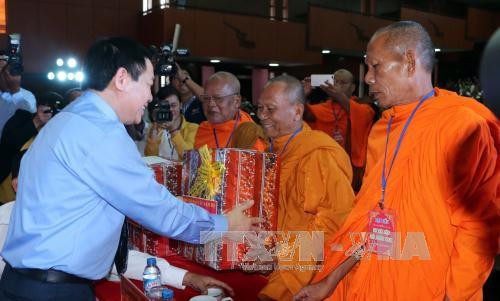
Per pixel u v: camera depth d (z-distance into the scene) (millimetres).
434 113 1190
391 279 1232
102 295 1627
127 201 1294
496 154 1123
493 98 392
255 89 14672
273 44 12781
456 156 1118
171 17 11125
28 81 10883
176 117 2869
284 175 1604
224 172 1502
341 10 13680
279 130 1697
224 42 11969
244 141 2152
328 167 1526
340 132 3963
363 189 1325
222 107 2357
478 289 1132
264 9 17484
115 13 11758
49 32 11031
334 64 15109
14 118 2936
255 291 1573
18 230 1306
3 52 3742
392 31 1229
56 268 1274
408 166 1206
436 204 1161
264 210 1534
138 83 1339
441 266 1181
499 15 16109
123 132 1316
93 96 1333
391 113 1289
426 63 1225
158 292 1475
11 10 10602
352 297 1300
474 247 1111
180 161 2045
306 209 1518
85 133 1268
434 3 17484
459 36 15406
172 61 2799
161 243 1792
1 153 2877
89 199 1289
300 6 17953
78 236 1283
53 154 1278
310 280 1467
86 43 11461
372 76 1263
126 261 1533
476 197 1106
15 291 1300
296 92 1672
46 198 1269
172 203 1354
